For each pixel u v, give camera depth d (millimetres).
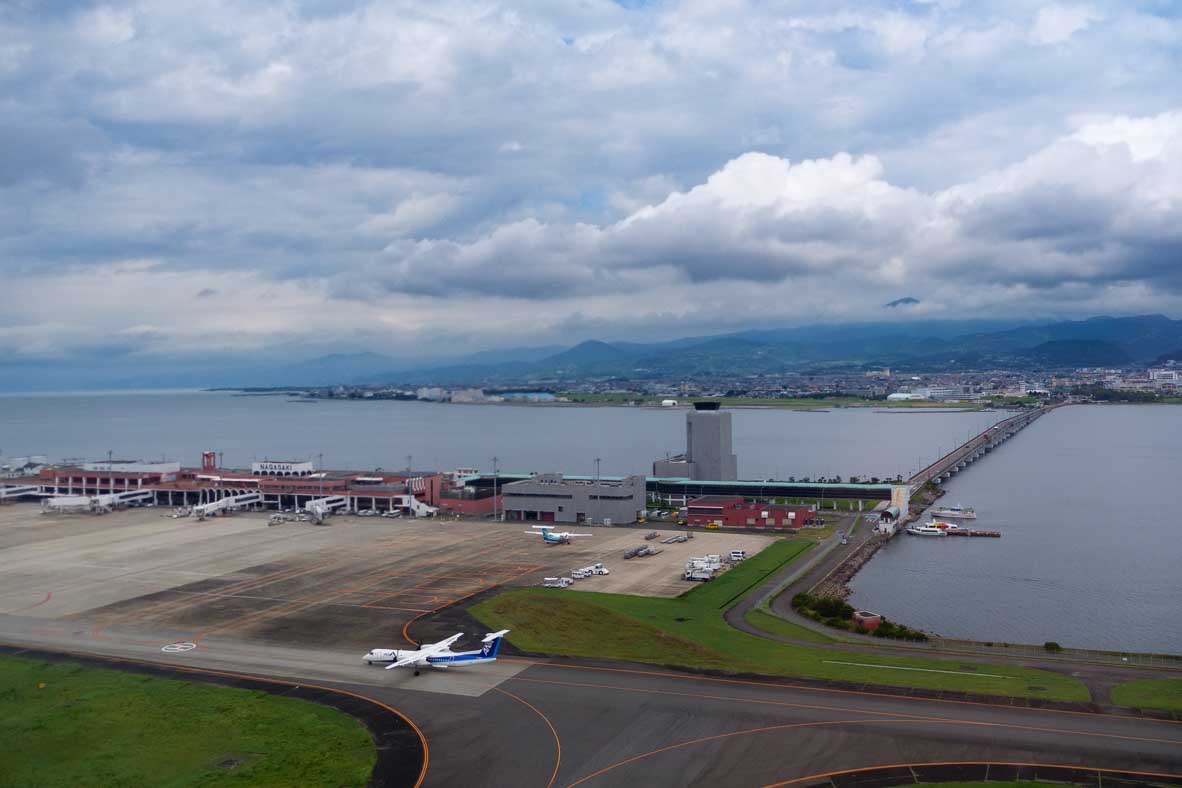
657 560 166500
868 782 70188
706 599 134875
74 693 93062
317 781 72438
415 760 75875
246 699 90688
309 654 105750
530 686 93000
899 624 137125
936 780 70250
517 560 165000
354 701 89688
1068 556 192000
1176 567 180875
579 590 140375
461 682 94625
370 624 118562
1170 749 74938
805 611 128000
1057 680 93562
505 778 72250
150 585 144125
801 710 85062
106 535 195625
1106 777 70250
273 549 176875
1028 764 72688
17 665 102750
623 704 87438
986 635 131625
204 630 116812
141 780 73250
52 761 77000
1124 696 87812
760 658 103000
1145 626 137000
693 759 74875
